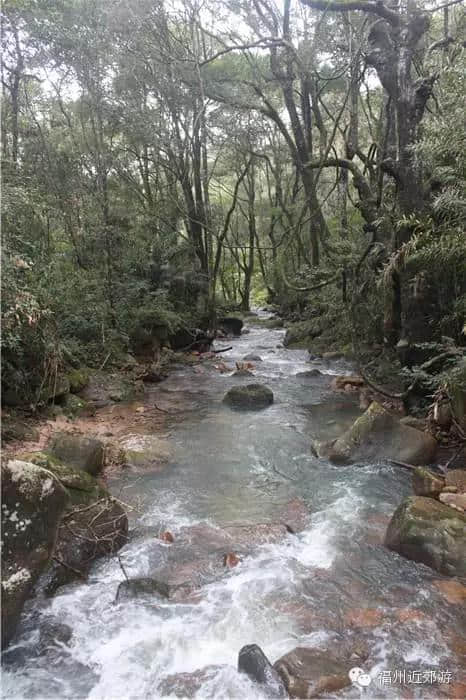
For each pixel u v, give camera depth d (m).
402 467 5.34
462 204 4.60
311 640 2.92
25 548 2.82
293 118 13.94
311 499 4.77
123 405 7.96
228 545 3.94
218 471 5.45
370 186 9.64
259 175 27.03
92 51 10.81
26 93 11.62
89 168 11.84
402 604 3.22
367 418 5.78
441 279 6.09
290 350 13.36
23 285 5.93
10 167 6.41
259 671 2.60
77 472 4.16
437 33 11.53
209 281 14.20
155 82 12.29
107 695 2.57
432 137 5.17
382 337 9.31
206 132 14.38
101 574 3.57
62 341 8.27
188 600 3.28
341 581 3.47
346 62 11.76
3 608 2.71
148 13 11.33
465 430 5.35
